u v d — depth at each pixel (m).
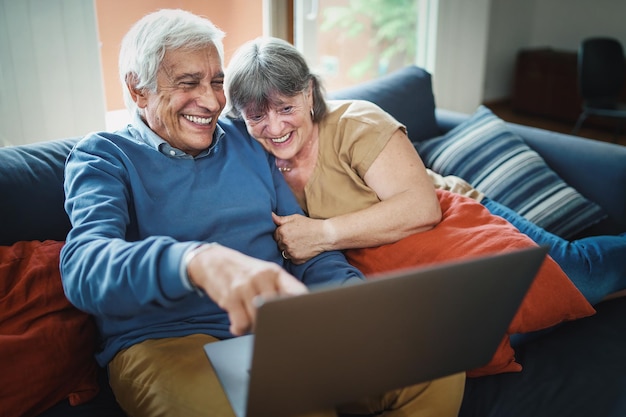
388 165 1.44
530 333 1.48
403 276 0.75
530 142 2.13
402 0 3.49
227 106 1.48
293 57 1.39
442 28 3.60
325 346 0.77
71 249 1.05
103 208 1.14
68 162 1.30
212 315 1.26
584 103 3.90
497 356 1.32
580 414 1.24
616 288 1.60
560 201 1.90
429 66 3.69
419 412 1.11
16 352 1.09
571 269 1.52
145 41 1.26
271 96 1.36
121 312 0.97
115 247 0.99
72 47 1.98
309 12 2.86
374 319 0.78
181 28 1.27
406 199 1.42
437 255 1.38
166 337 1.20
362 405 1.14
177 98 1.28
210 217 1.31
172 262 0.91
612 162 1.94
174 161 1.32
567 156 2.04
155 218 1.27
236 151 1.42
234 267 0.87
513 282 0.87
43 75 1.95
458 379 1.15
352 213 1.41
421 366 0.90
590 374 1.35
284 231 1.40
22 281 1.17
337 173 1.49
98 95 2.09
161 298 0.92
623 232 1.92
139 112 1.36
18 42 1.87
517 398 1.29
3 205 1.27
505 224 1.48
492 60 5.29
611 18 5.06
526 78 5.13
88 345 1.24
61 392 1.18
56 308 1.20
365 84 2.06
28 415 1.11
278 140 1.43
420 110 2.16
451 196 1.59
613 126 4.69
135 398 1.11
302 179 1.53
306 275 1.39
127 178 1.26
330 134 1.50
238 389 0.90
